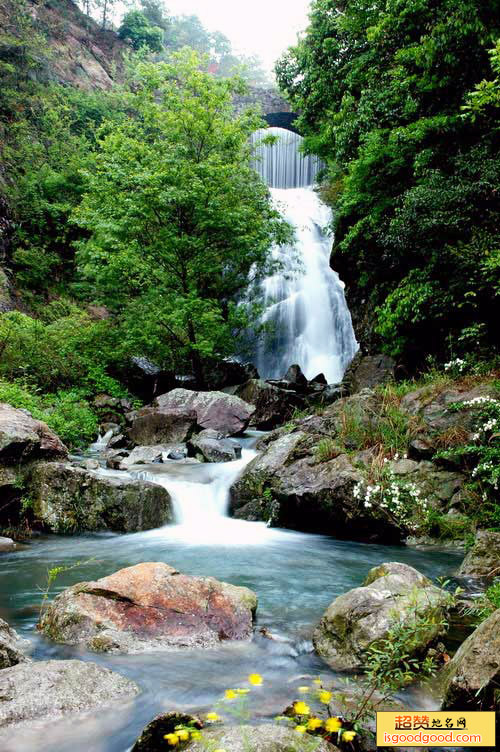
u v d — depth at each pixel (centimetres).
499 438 823
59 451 971
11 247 2491
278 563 689
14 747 303
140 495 864
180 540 806
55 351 1675
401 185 1404
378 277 1619
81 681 356
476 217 1127
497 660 322
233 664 411
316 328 2362
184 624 454
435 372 1119
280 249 2567
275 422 1548
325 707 339
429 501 827
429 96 1278
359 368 1631
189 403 1434
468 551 726
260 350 2389
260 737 285
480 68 1183
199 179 1727
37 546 771
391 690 358
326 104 1945
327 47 1827
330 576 637
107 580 479
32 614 510
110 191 1811
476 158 1132
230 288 2084
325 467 899
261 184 2062
